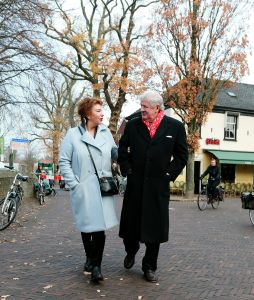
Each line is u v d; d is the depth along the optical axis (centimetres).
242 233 929
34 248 675
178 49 2239
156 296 431
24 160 3878
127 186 488
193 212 1458
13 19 1332
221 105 2969
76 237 801
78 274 505
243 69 2234
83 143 475
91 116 482
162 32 2228
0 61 1343
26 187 1945
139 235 477
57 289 445
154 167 472
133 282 477
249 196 1098
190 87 2209
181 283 484
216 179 1589
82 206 461
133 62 2408
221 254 668
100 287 455
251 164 2972
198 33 2186
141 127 483
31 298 414
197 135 2270
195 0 2139
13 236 800
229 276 525
